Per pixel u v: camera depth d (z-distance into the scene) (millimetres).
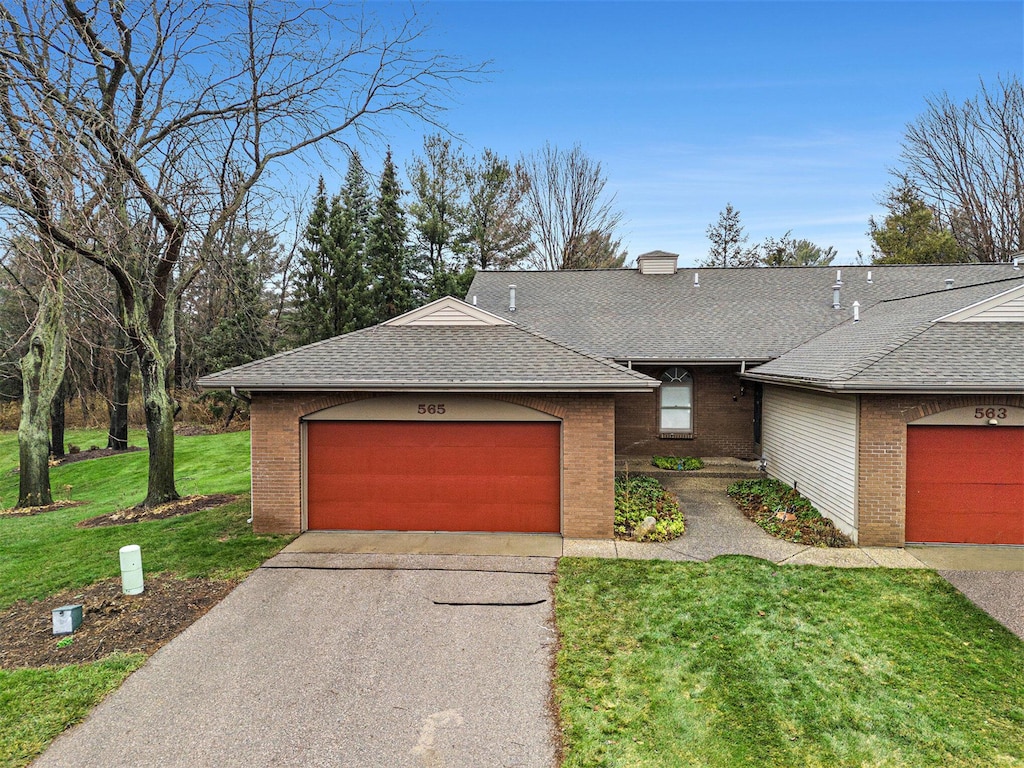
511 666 5895
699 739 4793
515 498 10008
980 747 4676
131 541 9992
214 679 5664
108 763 4504
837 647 6227
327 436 10125
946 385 8781
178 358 30094
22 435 15227
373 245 29891
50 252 7859
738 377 15203
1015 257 17422
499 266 35500
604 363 9875
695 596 7461
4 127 7070
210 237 11391
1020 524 9297
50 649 6262
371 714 5129
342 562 8672
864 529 9375
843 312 15844
